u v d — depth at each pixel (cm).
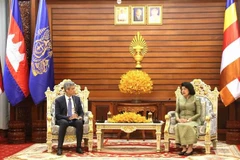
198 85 743
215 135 700
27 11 834
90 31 873
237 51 782
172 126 682
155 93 868
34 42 795
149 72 869
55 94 734
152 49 868
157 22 866
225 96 782
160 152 676
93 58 873
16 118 816
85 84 873
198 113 686
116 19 870
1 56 884
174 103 852
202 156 639
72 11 871
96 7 871
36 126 814
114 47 871
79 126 666
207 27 862
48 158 621
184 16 863
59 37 872
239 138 791
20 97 797
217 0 858
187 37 863
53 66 829
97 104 860
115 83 872
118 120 685
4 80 797
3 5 880
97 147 686
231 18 791
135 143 785
